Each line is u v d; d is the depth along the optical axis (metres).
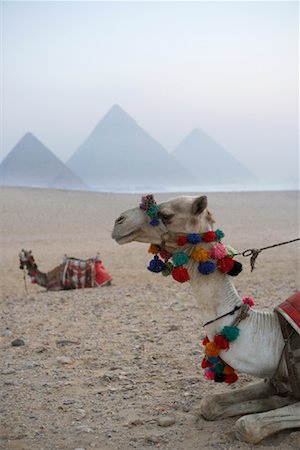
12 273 20.94
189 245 5.27
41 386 6.87
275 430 4.88
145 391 6.57
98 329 9.46
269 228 38.47
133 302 11.64
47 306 11.71
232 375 5.32
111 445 5.26
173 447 5.13
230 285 5.32
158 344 8.43
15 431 5.64
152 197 5.31
